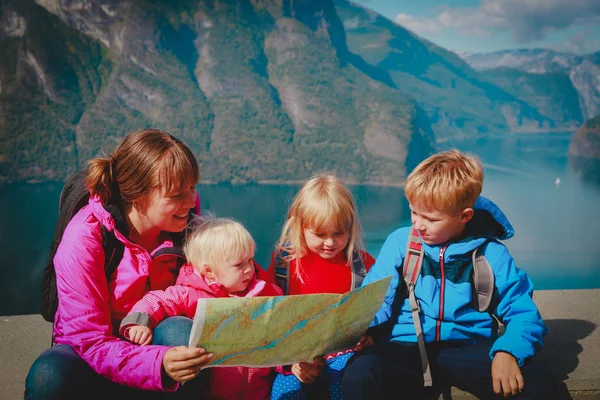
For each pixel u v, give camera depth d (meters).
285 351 1.56
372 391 1.70
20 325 2.66
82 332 1.55
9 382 2.07
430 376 1.77
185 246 1.92
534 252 111.00
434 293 1.86
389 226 106.62
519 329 1.70
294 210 2.17
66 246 1.60
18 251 99.88
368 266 2.29
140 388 1.53
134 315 1.66
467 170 1.77
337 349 1.73
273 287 2.04
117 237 1.68
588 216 134.00
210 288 1.84
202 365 1.45
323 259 2.22
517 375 1.62
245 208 123.75
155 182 1.65
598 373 2.03
